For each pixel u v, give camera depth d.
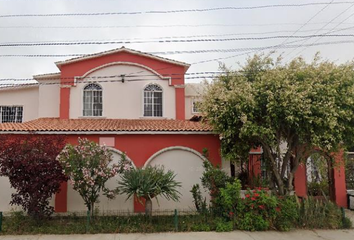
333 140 10.90
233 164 15.27
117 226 10.70
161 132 14.19
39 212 10.84
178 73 19.84
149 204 11.73
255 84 11.96
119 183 11.91
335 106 10.84
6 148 10.84
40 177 10.82
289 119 10.84
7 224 10.80
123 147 14.09
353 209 14.28
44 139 11.44
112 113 19.03
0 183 13.21
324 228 10.98
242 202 11.05
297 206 11.33
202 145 14.45
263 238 9.82
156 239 9.63
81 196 12.48
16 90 21.14
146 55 19.61
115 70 19.42
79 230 10.36
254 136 12.17
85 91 19.17
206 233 10.30
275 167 12.61
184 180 14.18
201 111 13.11
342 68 11.61
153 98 19.58
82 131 13.70
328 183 15.36
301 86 11.11
